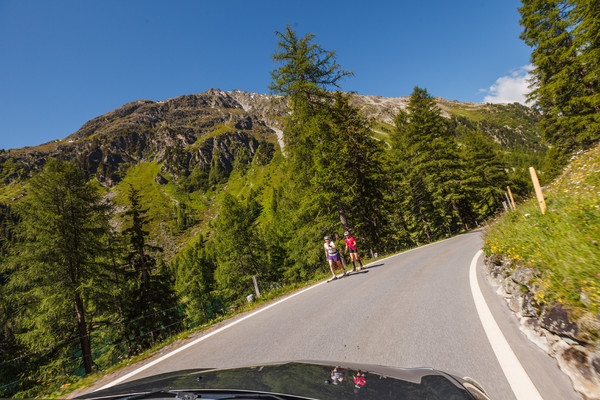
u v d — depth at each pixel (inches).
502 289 207.9
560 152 1117.1
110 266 818.2
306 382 56.6
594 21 746.8
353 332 179.6
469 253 457.7
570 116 933.8
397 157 1440.7
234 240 1392.7
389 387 54.0
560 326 106.6
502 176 1818.4
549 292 123.0
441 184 1374.3
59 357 675.4
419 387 54.3
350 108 929.5
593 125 844.0
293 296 356.8
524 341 128.4
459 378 62.7
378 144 962.1
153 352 235.8
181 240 7150.6
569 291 114.7
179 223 7770.7
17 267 710.5
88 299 722.8
